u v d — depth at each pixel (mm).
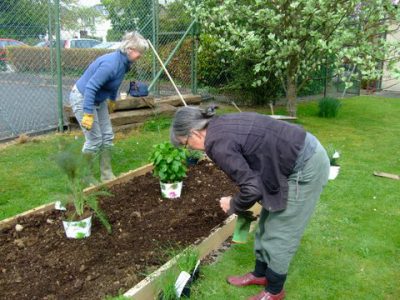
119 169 5320
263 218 2727
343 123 8688
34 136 6715
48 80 8016
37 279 2719
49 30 6926
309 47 7375
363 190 4902
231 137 2266
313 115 9469
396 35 11133
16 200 4297
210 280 3033
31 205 4191
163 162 3949
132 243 3201
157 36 8734
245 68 9547
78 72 8461
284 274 2643
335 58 7965
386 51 7207
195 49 9750
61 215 3580
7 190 4539
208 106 2438
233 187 4395
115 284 2678
